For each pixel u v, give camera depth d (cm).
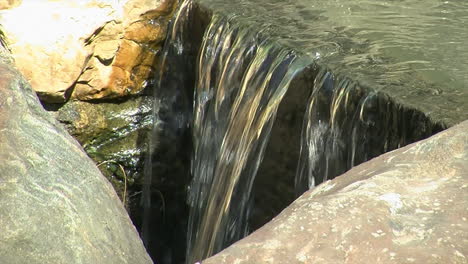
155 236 1188
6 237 400
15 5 1050
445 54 828
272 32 902
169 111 1134
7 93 460
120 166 1155
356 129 750
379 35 884
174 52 1106
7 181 419
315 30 904
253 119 891
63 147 477
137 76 1138
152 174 1164
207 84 1009
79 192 455
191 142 1120
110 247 452
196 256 1000
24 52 1038
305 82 816
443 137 442
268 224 370
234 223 926
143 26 1112
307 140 815
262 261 342
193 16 1055
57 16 1052
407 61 808
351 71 783
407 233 356
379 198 378
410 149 437
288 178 850
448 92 732
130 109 1148
